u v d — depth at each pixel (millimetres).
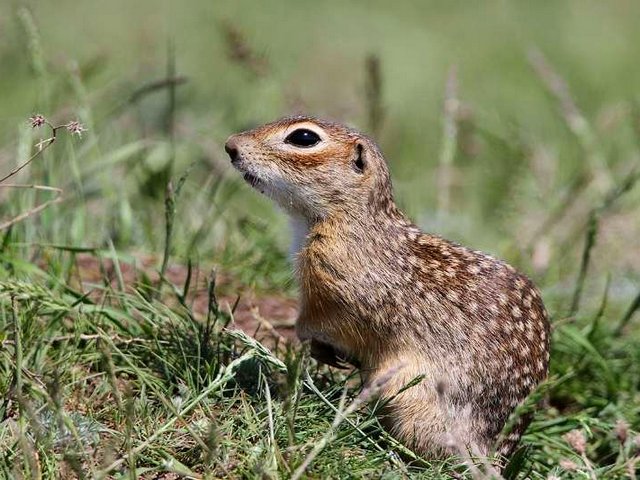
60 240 13195
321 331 10555
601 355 12562
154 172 15086
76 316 10586
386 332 10320
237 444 8992
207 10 31859
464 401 10148
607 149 20328
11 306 10578
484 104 25438
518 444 10492
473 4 36500
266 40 30609
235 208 15719
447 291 10336
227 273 13320
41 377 9617
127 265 12977
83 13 30766
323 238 10555
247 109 19094
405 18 35562
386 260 10430
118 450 8789
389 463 9312
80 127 9797
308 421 9484
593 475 8992
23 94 21219
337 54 29562
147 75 19906
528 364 10438
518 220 16719
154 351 10516
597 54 30438
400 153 21812
